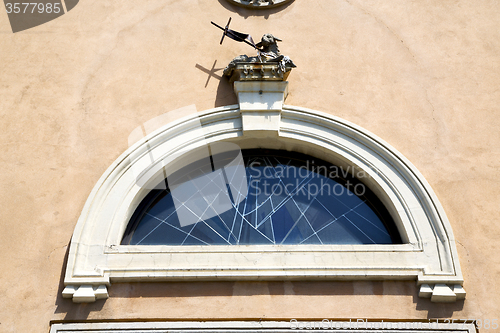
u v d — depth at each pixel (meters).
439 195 4.94
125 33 5.84
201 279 4.35
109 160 5.03
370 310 4.29
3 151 5.04
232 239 4.86
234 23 5.95
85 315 4.20
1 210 4.71
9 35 5.80
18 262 4.44
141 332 4.15
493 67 5.73
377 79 5.62
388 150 5.10
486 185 4.99
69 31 5.85
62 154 5.04
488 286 4.43
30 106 5.33
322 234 4.93
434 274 4.39
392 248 4.54
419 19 6.05
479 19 6.06
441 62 5.75
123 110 5.33
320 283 4.41
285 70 5.30
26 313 4.20
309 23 5.98
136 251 4.43
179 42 5.79
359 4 6.13
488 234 4.71
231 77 5.47
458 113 5.43
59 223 4.66
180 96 5.43
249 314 4.24
